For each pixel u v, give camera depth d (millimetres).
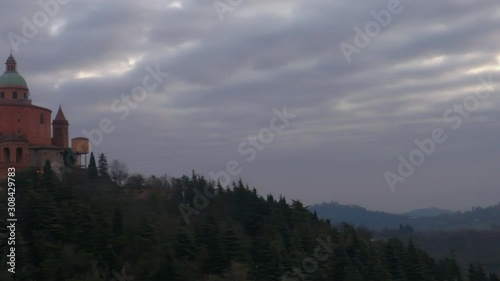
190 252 129500
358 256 144250
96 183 176000
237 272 123750
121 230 135500
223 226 142750
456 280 155375
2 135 192875
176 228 141250
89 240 122812
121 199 161875
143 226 134500
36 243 118188
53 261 113438
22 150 188500
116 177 195750
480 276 158875
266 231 148250
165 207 165000
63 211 129750
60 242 120812
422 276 144500
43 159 193875
